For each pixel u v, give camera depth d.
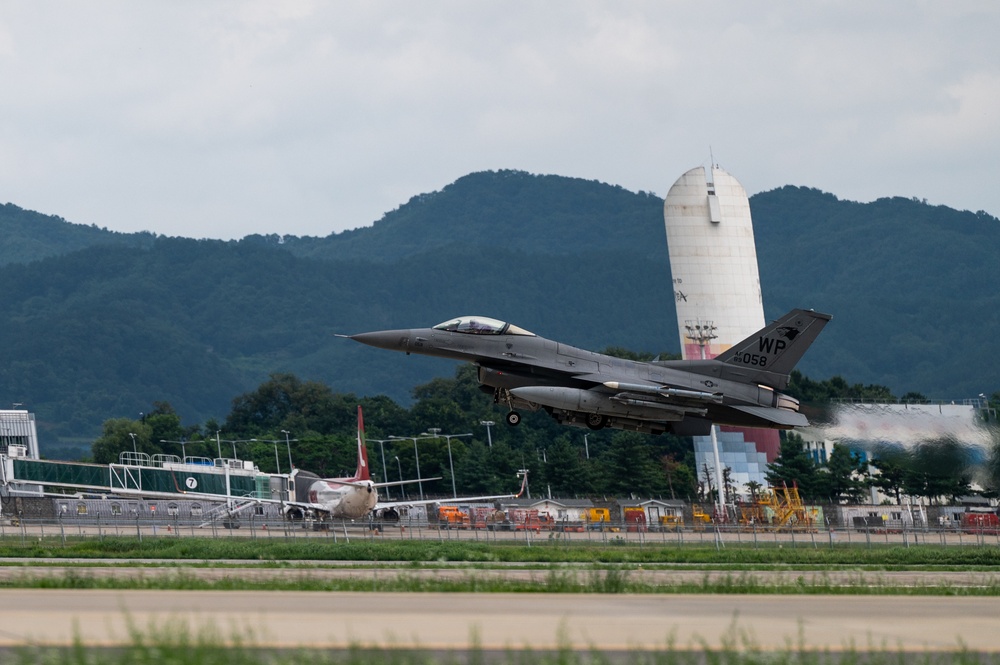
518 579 100.94
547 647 53.03
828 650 54.88
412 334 143.38
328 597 74.50
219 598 72.31
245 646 50.97
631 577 109.94
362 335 143.38
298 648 50.75
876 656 53.72
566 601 76.00
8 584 83.19
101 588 82.69
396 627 58.44
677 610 71.75
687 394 142.25
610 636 57.97
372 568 127.31
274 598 73.06
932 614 73.31
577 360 145.12
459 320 145.38
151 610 64.12
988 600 87.44
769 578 113.94
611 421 147.12
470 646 52.88
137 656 46.69
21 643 50.75
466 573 103.56
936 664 52.88
